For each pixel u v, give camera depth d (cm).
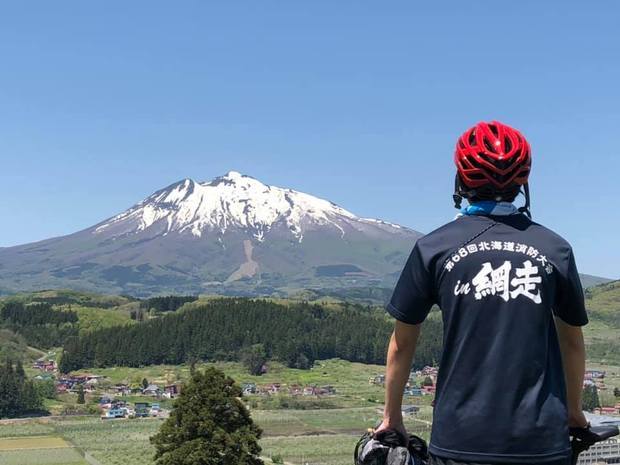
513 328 286
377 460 311
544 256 292
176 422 1967
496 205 304
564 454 281
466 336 289
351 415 9206
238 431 1955
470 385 286
